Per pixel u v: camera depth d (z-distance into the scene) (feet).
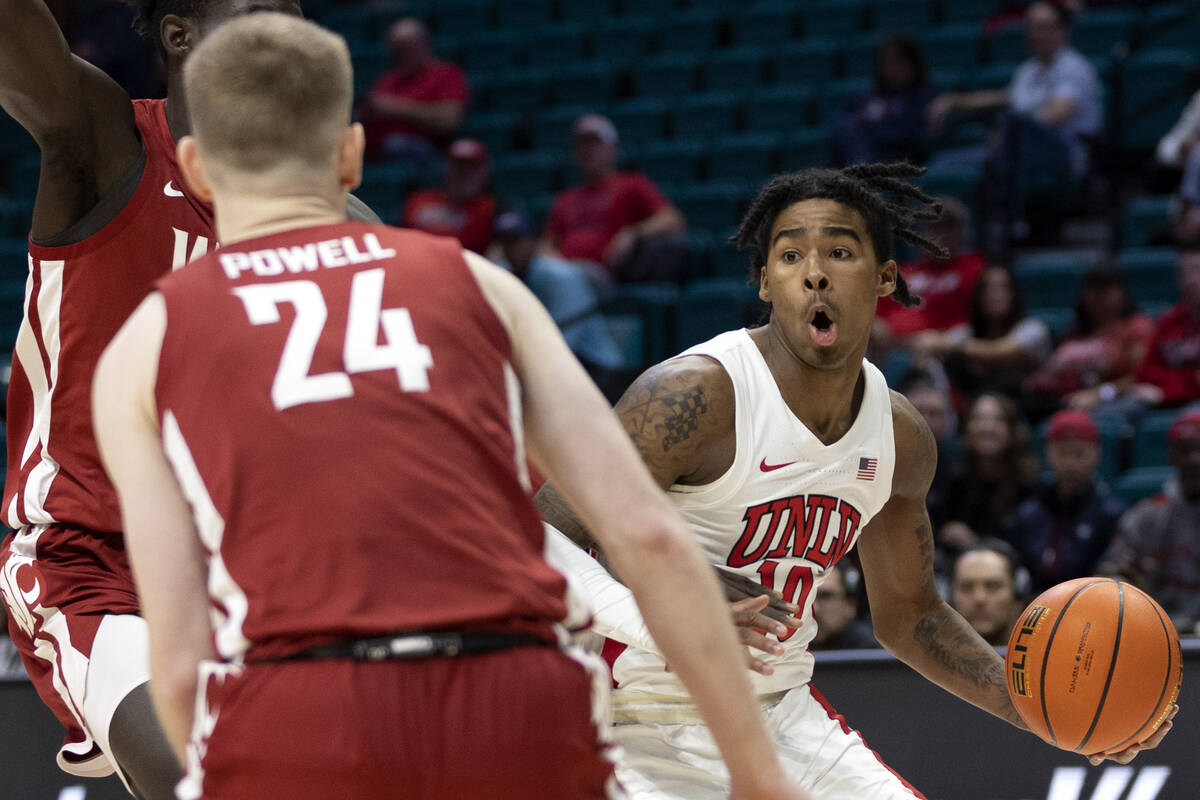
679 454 21.16
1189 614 46.39
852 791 22.59
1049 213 77.77
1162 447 58.75
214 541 12.87
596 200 75.66
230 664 12.68
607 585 20.16
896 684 30.60
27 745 31.37
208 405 12.93
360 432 12.69
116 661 18.85
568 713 12.77
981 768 29.96
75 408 20.58
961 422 60.54
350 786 12.12
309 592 12.44
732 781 13.05
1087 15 88.63
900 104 78.48
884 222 21.83
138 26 21.75
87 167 20.40
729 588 21.44
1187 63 81.61
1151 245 74.28
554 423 13.56
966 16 92.63
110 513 20.33
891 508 23.79
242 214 13.99
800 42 94.94
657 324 69.97
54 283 20.59
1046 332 63.87
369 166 88.74
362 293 13.41
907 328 65.92
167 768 17.69
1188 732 29.48
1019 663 21.75
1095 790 29.50
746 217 22.49
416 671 12.34
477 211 75.41
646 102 92.68
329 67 14.16
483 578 12.66
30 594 20.15
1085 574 48.73
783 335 21.67
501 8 104.58
